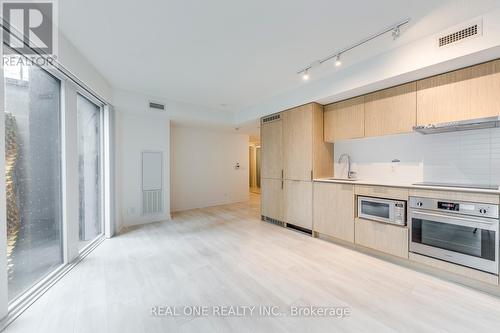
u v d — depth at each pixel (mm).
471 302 1765
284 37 2207
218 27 2041
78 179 2699
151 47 2375
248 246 2990
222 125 5352
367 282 2074
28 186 1991
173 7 1764
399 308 1692
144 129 4242
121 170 3971
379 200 2578
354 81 2736
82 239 2998
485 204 1873
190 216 4781
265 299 1814
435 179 2625
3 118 1509
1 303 1503
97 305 1729
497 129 2221
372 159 3195
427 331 1454
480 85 2059
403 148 2889
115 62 2707
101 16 1857
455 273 2043
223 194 6301
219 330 1472
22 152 1926
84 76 2541
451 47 1995
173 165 5391
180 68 2893
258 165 9680
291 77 3174
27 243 1969
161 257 2643
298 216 3607
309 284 2037
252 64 2785
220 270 2311
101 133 3418
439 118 2307
